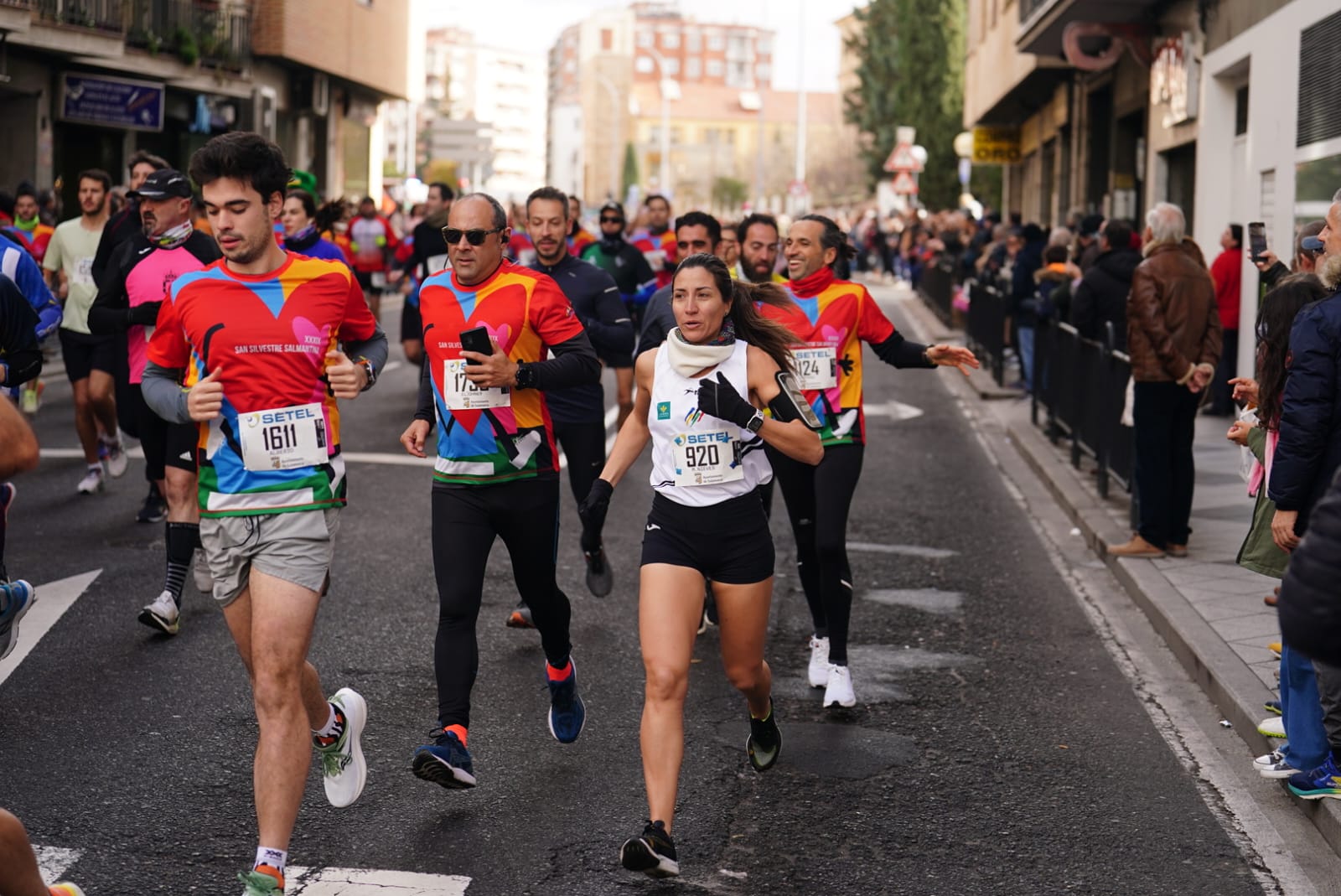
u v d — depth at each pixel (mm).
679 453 4879
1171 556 9164
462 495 5375
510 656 7070
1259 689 6395
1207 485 11703
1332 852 4969
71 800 5141
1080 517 10500
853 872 4730
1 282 5582
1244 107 16594
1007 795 5453
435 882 4555
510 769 5590
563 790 5387
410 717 6156
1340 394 5176
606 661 7035
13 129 24391
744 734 6062
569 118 158625
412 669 6816
